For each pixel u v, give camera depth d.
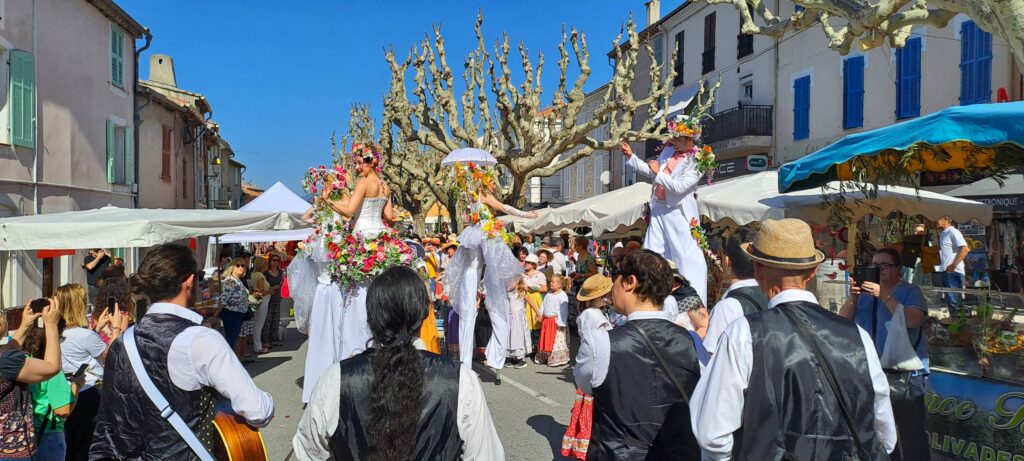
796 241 2.72
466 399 2.30
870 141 4.47
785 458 2.34
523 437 6.26
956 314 4.42
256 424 2.88
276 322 12.40
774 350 2.42
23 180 14.25
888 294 4.37
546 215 15.09
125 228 8.09
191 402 2.78
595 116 18.02
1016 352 4.09
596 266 12.38
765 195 8.91
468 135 19.09
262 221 10.27
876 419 2.43
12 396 3.55
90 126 17.50
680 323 4.52
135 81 20.83
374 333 2.35
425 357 2.37
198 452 2.74
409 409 2.17
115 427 2.77
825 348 2.44
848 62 18.28
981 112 3.81
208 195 33.56
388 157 25.91
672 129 5.85
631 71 17.94
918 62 16.23
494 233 7.86
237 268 9.77
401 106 19.95
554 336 9.91
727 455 2.41
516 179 19.16
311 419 2.31
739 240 4.15
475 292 8.09
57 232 7.95
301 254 7.28
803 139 20.03
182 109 25.02
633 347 2.97
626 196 12.91
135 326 2.88
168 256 2.98
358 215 6.81
